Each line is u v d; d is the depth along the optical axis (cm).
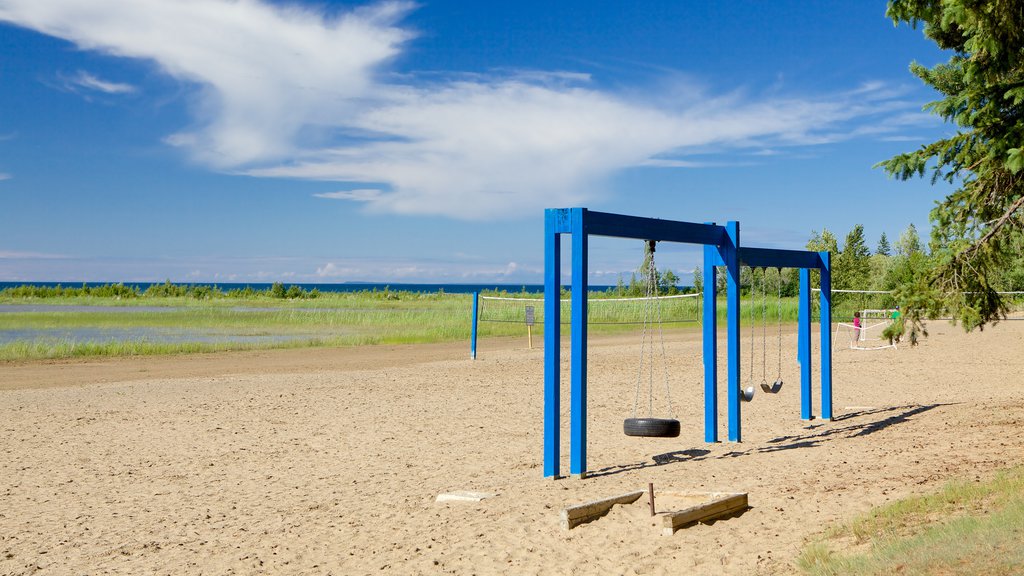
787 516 666
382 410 1445
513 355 2581
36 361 2408
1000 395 1453
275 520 751
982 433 1018
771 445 1055
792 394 1639
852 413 1352
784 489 764
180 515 778
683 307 4516
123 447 1123
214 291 9181
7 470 985
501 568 588
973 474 760
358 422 1316
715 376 1094
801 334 1300
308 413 1416
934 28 1040
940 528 541
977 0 818
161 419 1360
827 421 1270
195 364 2339
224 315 4947
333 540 682
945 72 1245
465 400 1571
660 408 1448
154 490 881
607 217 895
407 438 1167
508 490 832
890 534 559
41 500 845
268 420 1343
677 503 721
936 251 945
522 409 1448
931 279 924
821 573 501
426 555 628
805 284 1293
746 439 1116
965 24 846
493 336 3478
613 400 1553
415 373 2075
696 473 876
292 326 4041
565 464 968
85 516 781
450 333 3456
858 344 2902
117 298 8138
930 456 884
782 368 2138
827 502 698
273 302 7544
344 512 771
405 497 820
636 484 833
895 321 927
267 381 1909
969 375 1850
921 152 928
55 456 1066
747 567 547
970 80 885
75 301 7531
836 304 4862
